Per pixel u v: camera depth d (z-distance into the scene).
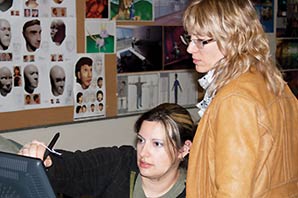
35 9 2.88
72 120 3.11
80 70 3.11
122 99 3.35
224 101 1.38
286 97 1.52
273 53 4.18
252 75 1.42
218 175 1.35
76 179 1.69
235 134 1.34
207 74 1.51
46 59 2.96
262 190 1.40
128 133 3.41
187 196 1.47
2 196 1.08
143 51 3.41
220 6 1.42
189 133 1.61
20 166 1.05
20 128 2.89
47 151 1.59
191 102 3.74
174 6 3.55
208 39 1.44
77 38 3.08
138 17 3.36
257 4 4.02
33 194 1.06
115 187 1.73
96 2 3.14
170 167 1.60
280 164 1.46
